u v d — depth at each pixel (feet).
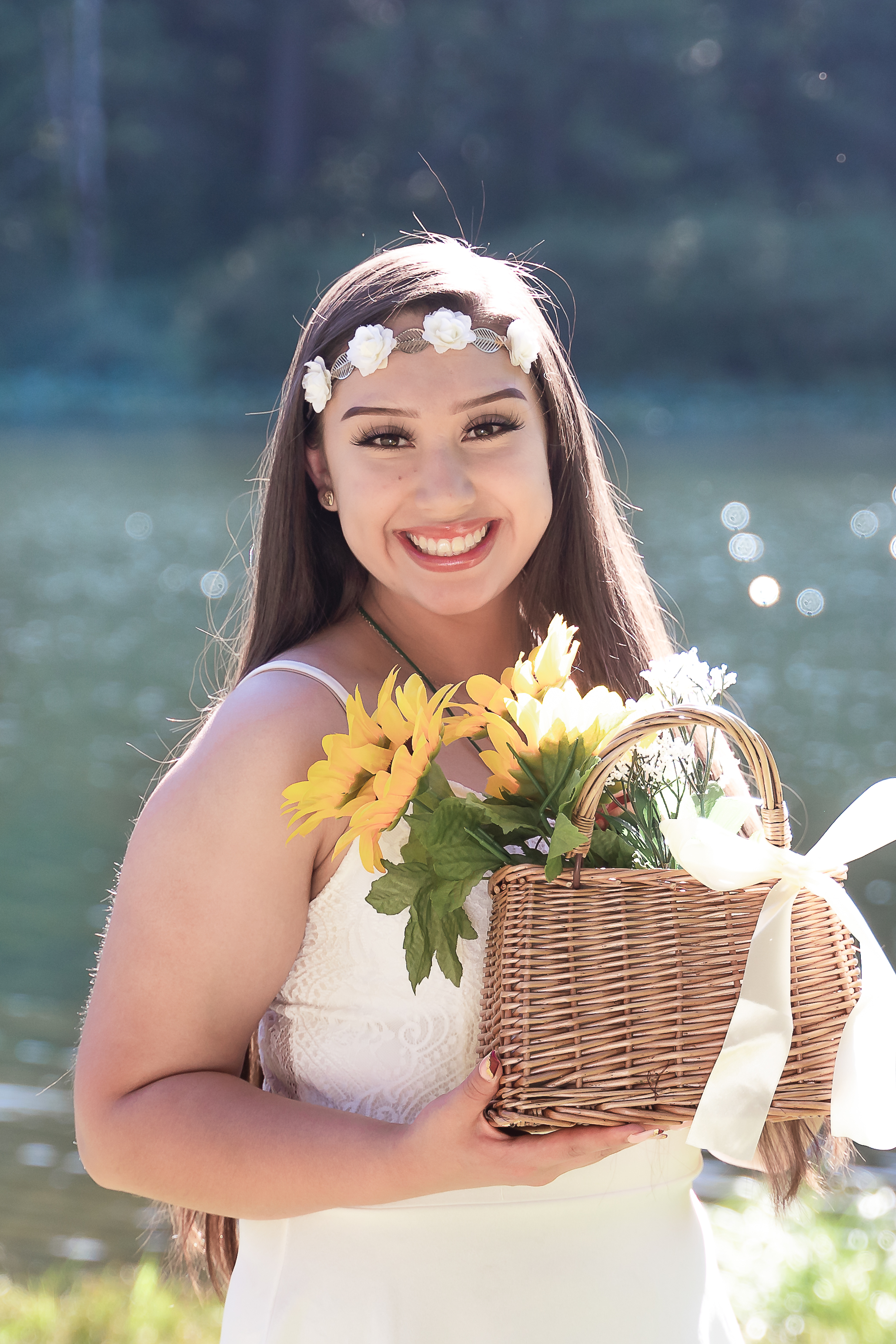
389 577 5.72
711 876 4.35
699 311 129.90
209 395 127.54
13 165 143.43
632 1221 5.27
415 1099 5.15
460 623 6.16
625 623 6.52
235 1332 5.27
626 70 142.82
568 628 6.09
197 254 146.20
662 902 4.40
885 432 110.22
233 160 147.43
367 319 5.61
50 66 143.84
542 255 131.44
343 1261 5.09
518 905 4.46
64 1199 12.46
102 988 5.02
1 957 18.74
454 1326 5.03
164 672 37.60
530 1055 4.33
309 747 5.12
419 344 5.54
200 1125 4.80
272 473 5.98
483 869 4.67
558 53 142.61
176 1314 10.15
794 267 129.70
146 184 144.77
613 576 6.50
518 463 5.65
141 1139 4.83
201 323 131.23
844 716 31.19
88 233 143.43
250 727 5.10
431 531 5.56
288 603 6.00
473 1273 5.07
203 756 5.08
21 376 130.21
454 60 145.07
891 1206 11.64
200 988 4.96
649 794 4.84
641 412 118.62
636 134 144.15
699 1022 4.35
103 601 47.47
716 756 5.87
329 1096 5.21
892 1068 4.44
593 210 143.84
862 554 54.08
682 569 50.60
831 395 127.95
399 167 144.97
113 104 144.87
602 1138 4.32
